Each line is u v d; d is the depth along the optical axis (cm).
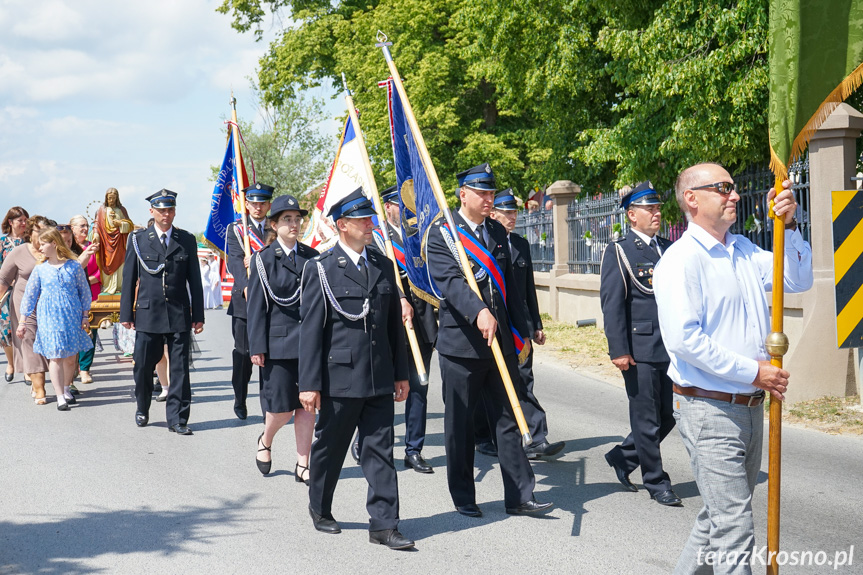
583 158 1477
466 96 2650
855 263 665
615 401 884
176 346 782
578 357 1164
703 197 349
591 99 1795
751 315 352
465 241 528
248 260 811
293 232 630
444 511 539
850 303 666
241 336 809
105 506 551
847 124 808
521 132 2439
